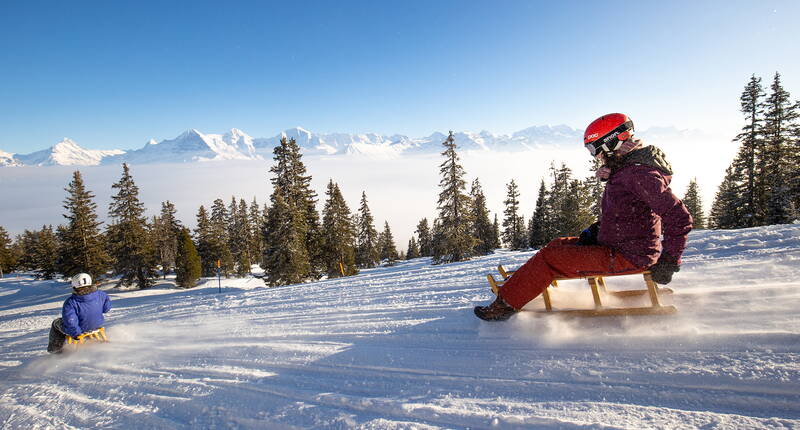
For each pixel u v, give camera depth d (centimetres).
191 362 385
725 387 202
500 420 212
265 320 521
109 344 513
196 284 4291
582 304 314
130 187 4209
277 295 746
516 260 667
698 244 502
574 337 272
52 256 5788
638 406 203
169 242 5925
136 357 438
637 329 262
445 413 226
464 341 307
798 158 2453
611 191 258
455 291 484
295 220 2961
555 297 332
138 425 279
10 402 366
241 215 6353
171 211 6025
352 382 282
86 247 4031
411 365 289
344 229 3684
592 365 241
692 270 385
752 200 2600
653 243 254
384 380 277
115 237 4184
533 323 300
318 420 242
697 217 4347
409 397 249
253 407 271
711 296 292
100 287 4338
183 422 270
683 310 275
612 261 263
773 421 175
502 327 308
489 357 276
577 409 209
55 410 331
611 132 249
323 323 439
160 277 5159
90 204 4116
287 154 3403
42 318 1263
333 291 668
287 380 303
